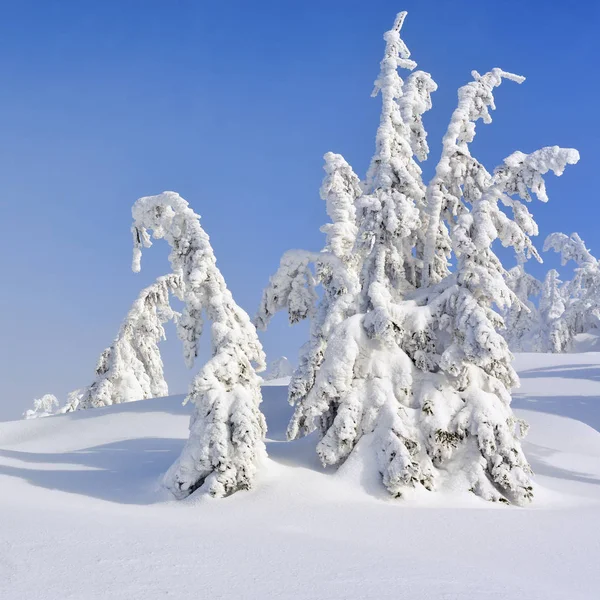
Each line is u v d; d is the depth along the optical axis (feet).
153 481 44.19
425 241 60.13
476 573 20.61
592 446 60.90
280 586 17.10
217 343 45.98
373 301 49.11
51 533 23.56
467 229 50.24
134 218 52.80
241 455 40.73
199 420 42.60
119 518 30.71
